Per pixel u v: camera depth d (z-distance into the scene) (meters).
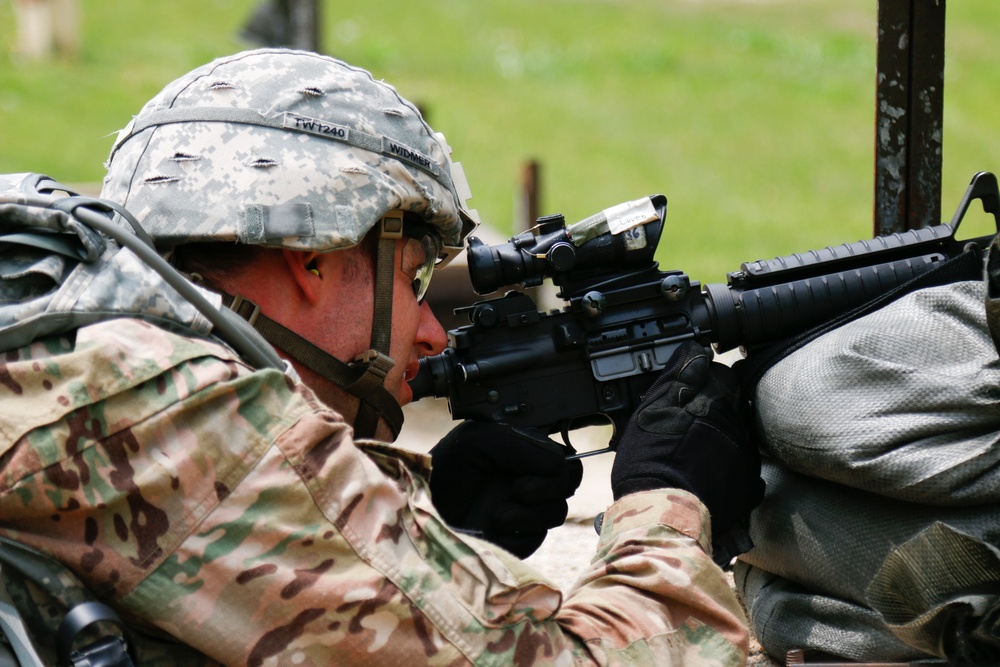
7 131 29.56
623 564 3.58
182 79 3.79
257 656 3.01
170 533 3.00
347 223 3.57
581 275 4.44
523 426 4.45
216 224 3.51
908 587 3.77
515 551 4.36
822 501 4.30
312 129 3.62
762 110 35.88
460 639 3.10
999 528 3.86
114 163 3.79
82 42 39.50
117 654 2.92
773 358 4.32
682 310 4.42
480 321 4.40
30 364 3.00
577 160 30.83
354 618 3.03
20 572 2.98
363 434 3.95
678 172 29.91
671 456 3.97
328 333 3.74
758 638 4.73
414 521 3.18
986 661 3.79
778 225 25.64
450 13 48.28
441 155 3.99
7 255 3.16
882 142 5.32
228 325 3.17
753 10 49.16
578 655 3.33
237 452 3.04
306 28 14.61
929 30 5.17
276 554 3.03
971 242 4.38
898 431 3.89
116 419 2.99
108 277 3.14
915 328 4.02
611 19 47.81
